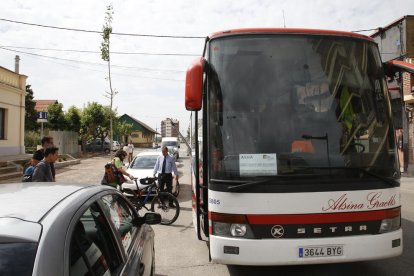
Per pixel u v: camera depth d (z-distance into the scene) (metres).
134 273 3.22
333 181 4.47
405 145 16.22
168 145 41.62
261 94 4.71
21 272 2.04
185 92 4.49
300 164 4.50
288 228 4.36
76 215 2.63
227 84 4.74
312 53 4.87
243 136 4.59
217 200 4.48
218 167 4.54
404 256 6.22
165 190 11.14
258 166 4.48
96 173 20.95
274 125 4.62
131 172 13.27
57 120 41.22
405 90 18.28
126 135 66.50
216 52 4.84
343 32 5.02
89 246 2.65
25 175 7.59
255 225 4.36
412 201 11.57
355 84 4.88
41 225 2.32
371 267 5.71
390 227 4.61
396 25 19.44
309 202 4.40
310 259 4.35
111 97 19.09
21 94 23.70
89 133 42.12
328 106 4.74
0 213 2.42
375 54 5.11
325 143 4.61
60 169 23.12
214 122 4.68
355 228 4.47
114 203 3.77
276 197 4.38
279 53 4.83
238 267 5.86
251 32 4.87
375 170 4.59
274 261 4.31
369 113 4.82
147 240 4.38
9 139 22.42
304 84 4.77
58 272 2.14
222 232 4.44
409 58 18.61
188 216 10.05
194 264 6.07
